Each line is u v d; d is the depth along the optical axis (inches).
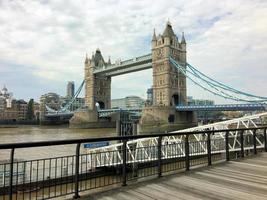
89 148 1267.2
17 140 3105.3
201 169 390.6
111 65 6003.9
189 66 4810.5
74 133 4121.6
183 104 4800.7
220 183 313.6
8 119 7770.7
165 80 4744.1
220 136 1178.6
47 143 243.8
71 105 7741.1
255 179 332.8
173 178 337.1
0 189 577.3
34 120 7696.9
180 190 286.8
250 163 438.3
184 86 4945.9
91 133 4092.0
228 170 383.9
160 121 4141.2
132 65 5570.9
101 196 269.3
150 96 7834.6
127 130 1793.8
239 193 276.7
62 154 1565.0
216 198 260.8
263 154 534.9
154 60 4990.2
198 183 313.7
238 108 3481.8
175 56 4899.1
